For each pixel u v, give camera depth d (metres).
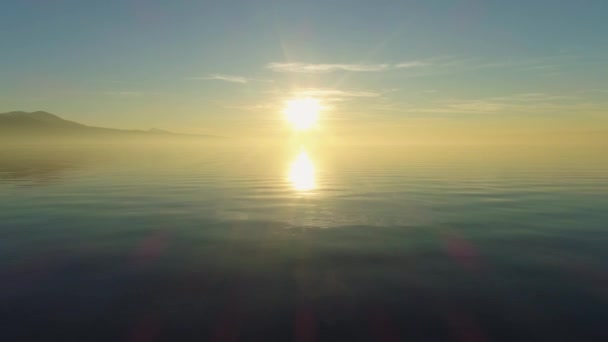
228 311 9.50
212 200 25.25
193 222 18.67
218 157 84.31
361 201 24.80
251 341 8.25
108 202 24.30
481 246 14.48
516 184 33.16
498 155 88.19
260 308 9.66
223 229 17.31
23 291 10.52
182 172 45.66
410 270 12.11
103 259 13.09
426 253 13.73
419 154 96.69
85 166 53.81
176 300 10.06
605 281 11.07
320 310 9.56
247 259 13.20
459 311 9.45
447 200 25.02
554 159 69.38
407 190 29.84
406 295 10.34
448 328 8.71
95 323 8.91
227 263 12.81
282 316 9.27
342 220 19.16
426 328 8.73
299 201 24.84
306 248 14.41
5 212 20.89
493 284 10.97
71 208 22.16
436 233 16.45
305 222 18.72
